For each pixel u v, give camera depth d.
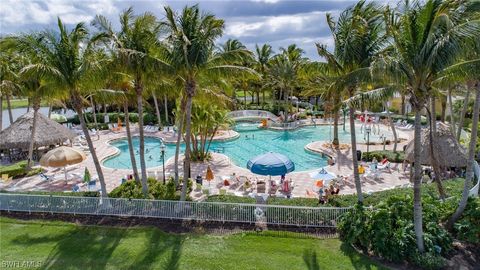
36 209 20.44
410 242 15.02
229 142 42.06
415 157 14.56
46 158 24.39
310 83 41.28
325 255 15.48
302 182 25.50
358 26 16.17
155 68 17.81
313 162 33.16
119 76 20.25
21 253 16.02
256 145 40.47
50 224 18.95
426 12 12.69
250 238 17.06
